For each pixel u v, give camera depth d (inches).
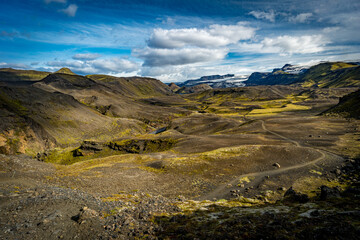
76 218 695.1
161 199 1208.8
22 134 5910.4
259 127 5565.9
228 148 3038.9
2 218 650.8
